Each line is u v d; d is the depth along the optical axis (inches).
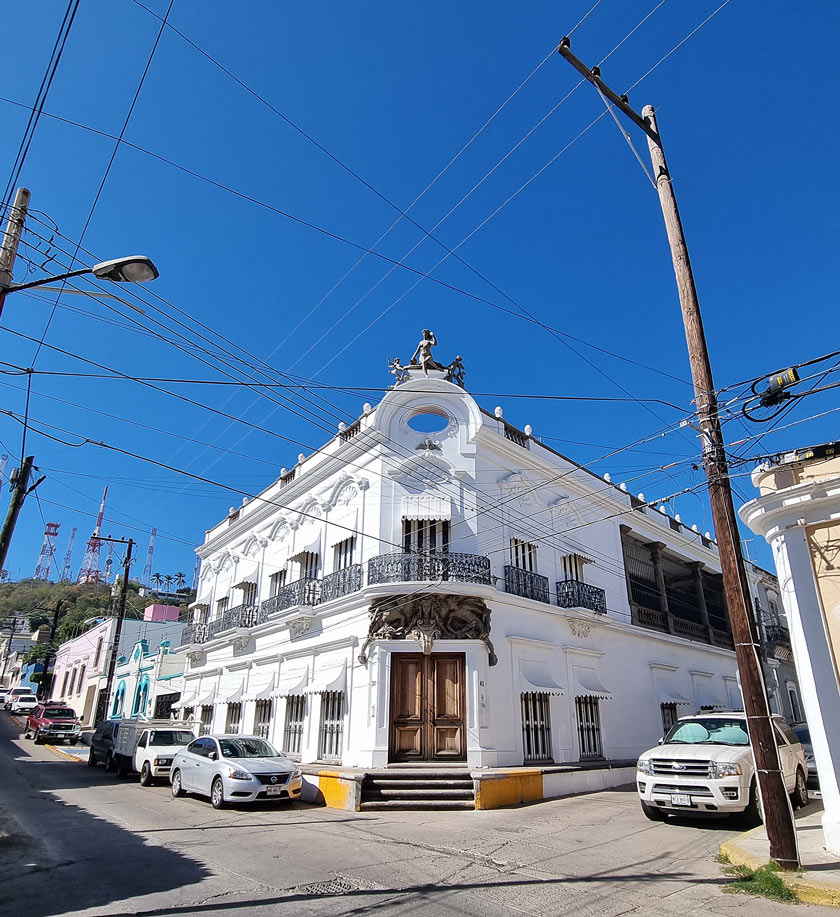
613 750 791.7
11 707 2089.1
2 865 327.0
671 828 432.8
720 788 421.4
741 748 448.8
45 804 558.6
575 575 849.5
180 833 417.4
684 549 1147.9
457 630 642.8
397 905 263.1
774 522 360.8
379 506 721.0
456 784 554.6
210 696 982.4
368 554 720.3
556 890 286.8
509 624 695.1
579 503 904.3
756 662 317.1
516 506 784.3
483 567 677.9
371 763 599.5
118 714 1496.1
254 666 896.3
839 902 255.6
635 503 1039.6
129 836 405.7
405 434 751.1
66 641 2230.6
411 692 632.4
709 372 360.2
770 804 301.7
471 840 400.2
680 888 288.2
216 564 1151.6
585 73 392.2
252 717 863.1
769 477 369.1
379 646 642.2
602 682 813.9
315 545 822.5
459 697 628.7
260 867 323.3
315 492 870.4
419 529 715.4
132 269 323.9
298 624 792.9
